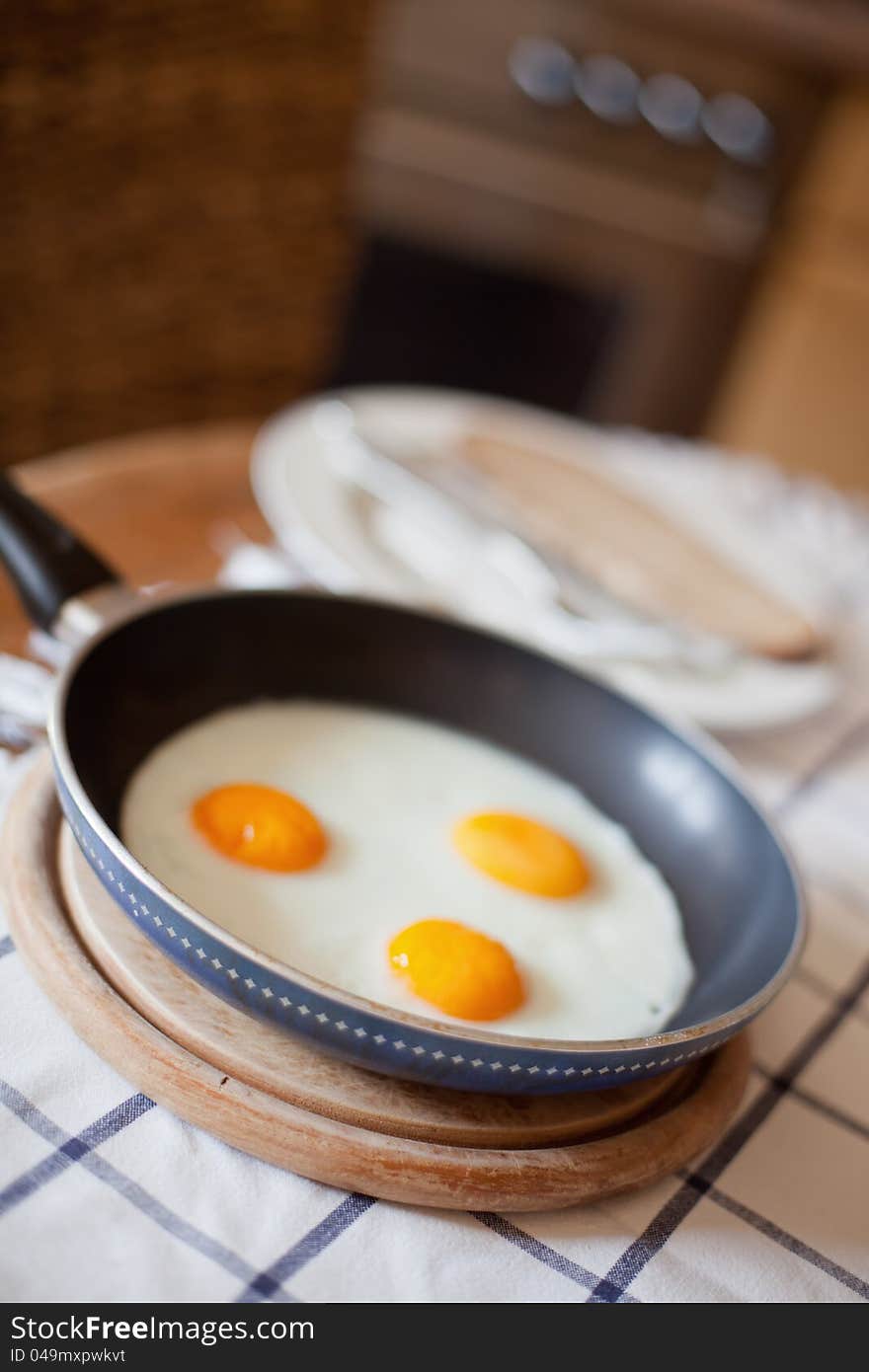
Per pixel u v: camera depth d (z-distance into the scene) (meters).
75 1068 0.56
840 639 0.92
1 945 0.59
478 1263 0.55
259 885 0.61
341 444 0.93
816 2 1.60
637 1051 0.53
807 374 1.84
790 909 0.59
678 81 1.60
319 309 1.35
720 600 0.87
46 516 0.65
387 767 0.67
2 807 0.63
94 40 1.03
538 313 1.75
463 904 0.63
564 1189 0.56
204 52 1.10
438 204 1.62
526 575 0.86
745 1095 0.62
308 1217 0.55
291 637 0.68
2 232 1.07
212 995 0.58
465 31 1.50
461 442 0.95
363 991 0.58
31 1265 0.52
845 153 1.68
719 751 0.66
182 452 0.91
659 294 1.77
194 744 0.65
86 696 0.60
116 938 0.58
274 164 1.21
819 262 1.76
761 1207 0.59
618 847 0.67
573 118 1.59
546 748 0.69
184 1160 0.55
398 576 0.84
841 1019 0.66
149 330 1.23
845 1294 0.56
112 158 1.10
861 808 0.78
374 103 1.52
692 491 1.01
